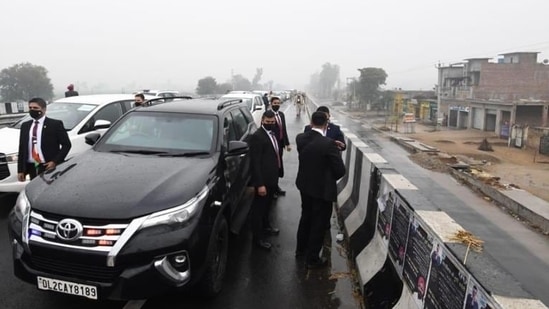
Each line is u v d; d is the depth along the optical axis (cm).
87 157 404
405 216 306
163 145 430
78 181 336
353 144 621
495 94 5541
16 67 5991
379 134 3331
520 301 167
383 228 379
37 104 497
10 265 409
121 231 290
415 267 275
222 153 426
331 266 432
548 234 809
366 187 479
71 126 677
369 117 7250
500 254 695
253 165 457
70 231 289
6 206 592
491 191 1148
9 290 359
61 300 345
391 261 337
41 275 297
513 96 5522
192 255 310
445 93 6481
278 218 582
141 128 455
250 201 578
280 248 475
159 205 305
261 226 473
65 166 379
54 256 291
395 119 5872
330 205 423
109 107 755
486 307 177
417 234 274
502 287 178
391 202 352
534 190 1873
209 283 346
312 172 414
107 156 405
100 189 321
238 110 605
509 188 1159
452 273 214
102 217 290
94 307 337
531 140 3541
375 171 431
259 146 459
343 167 405
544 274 607
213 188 360
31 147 505
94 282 288
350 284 392
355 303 358
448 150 3522
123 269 288
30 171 514
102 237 288
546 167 2662
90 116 705
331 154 400
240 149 430
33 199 315
